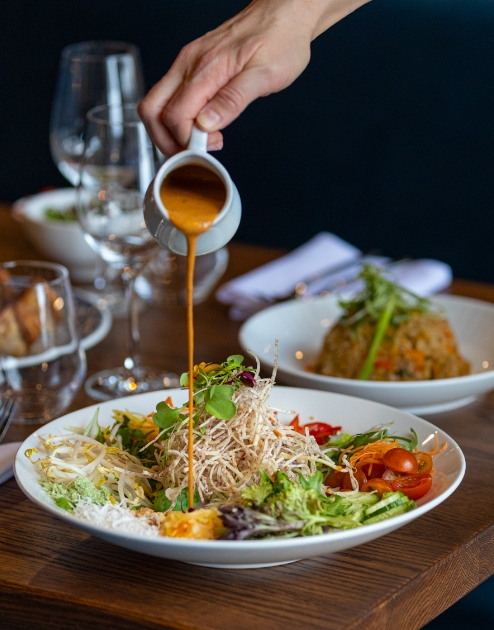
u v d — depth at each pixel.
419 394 1.22
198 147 1.06
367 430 1.13
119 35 2.82
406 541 1.03
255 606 0.96
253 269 1.65
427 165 2.44
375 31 2.42
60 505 1.00
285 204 2.68
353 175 2.55
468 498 1.09
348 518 0.98
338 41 2.47
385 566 1.00
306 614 0.95
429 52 2.36
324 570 0.99
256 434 1.04
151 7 2.73
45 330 1.21
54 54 2.93
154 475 1.05
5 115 3.05
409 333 1.37
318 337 1.45
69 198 1.76
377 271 1.41
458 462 1.04
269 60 1.07
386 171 2.50
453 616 1.32
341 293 1.52
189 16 2.69
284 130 2.61
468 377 1.22
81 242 1.58
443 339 1.37
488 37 2.29
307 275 1.60
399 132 2.45
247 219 2.74
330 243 1.70
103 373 1.33
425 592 1.00
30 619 0.98
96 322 1.42
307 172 2.62
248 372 1.08
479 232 2.42
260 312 1.44
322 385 1.24
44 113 3.00
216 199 1.06
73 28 2.88
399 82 2.42
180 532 0.96
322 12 1.13
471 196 2.41
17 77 3.00
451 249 2.47
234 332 1.45
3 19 2.96
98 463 1.05
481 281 2.45
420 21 2.36
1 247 1.71
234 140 2.69
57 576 0.99
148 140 1.27
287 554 0.94
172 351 1.39
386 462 1.05
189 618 0.95
